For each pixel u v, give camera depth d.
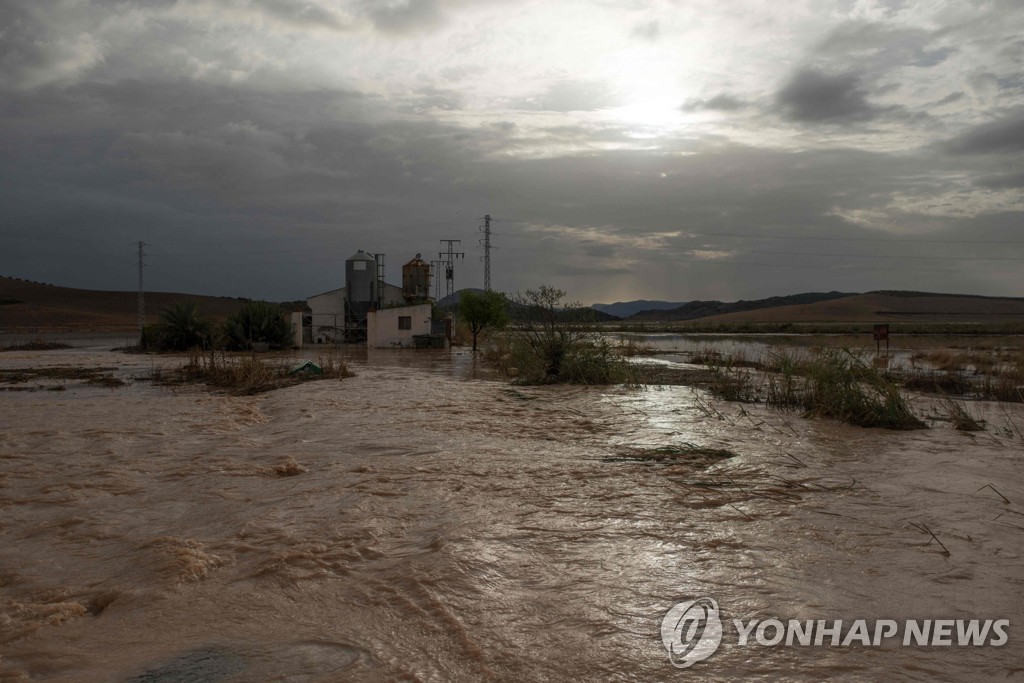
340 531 5.70
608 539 5.57
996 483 7.50
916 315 162.38
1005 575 4.79
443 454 9.11
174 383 21.06
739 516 6.25
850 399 12.42
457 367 26.86
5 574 4.93
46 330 94.44
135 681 3.35
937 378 19.61
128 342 57.34
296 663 3.53
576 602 4.32
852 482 7.54
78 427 11.82
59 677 3.41
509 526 5.90
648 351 37.72
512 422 12.06
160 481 7.75
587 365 19.89
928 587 4.58
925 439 10.41
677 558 5.13
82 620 4.16
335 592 4.48
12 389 19.38
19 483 7.68
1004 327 82.50
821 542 5.50
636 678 3.39
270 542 5.46
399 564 4.96
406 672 3.43
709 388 17.61
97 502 6.86
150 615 4.16
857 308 173.12
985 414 13.52
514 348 22.47
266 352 41.03
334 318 50.72
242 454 9.27
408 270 54.09
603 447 9.65
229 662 3.55
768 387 16.89
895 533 5.73
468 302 48.38
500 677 3.39
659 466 8.38
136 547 5.43
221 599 4.40
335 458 8.91
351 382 20.11
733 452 9.29
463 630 3.90
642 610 4.21
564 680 3.37
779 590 4.53
